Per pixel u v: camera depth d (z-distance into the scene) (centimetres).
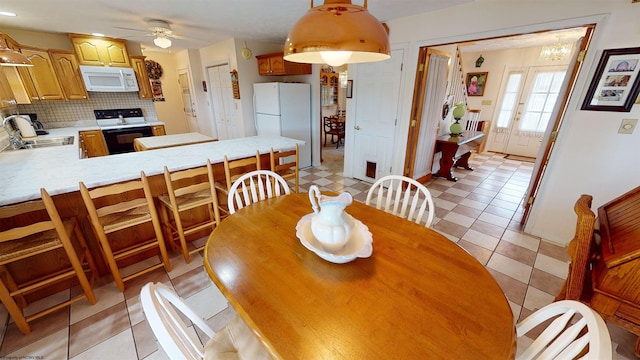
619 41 184
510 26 229
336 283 92
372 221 136
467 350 69
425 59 302
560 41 410
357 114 380
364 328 75
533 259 217
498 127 575
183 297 176
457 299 85
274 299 85
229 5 260
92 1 244
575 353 60
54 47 378
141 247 185
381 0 239
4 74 289
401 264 102
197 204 199
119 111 454
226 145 263
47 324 154
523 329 80
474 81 581
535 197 247
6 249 139
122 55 419
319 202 105
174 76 638
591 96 201
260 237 121
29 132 320
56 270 177
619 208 138
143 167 188
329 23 79
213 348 96
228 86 486
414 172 368
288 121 435
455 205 320
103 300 172
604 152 203
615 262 105
